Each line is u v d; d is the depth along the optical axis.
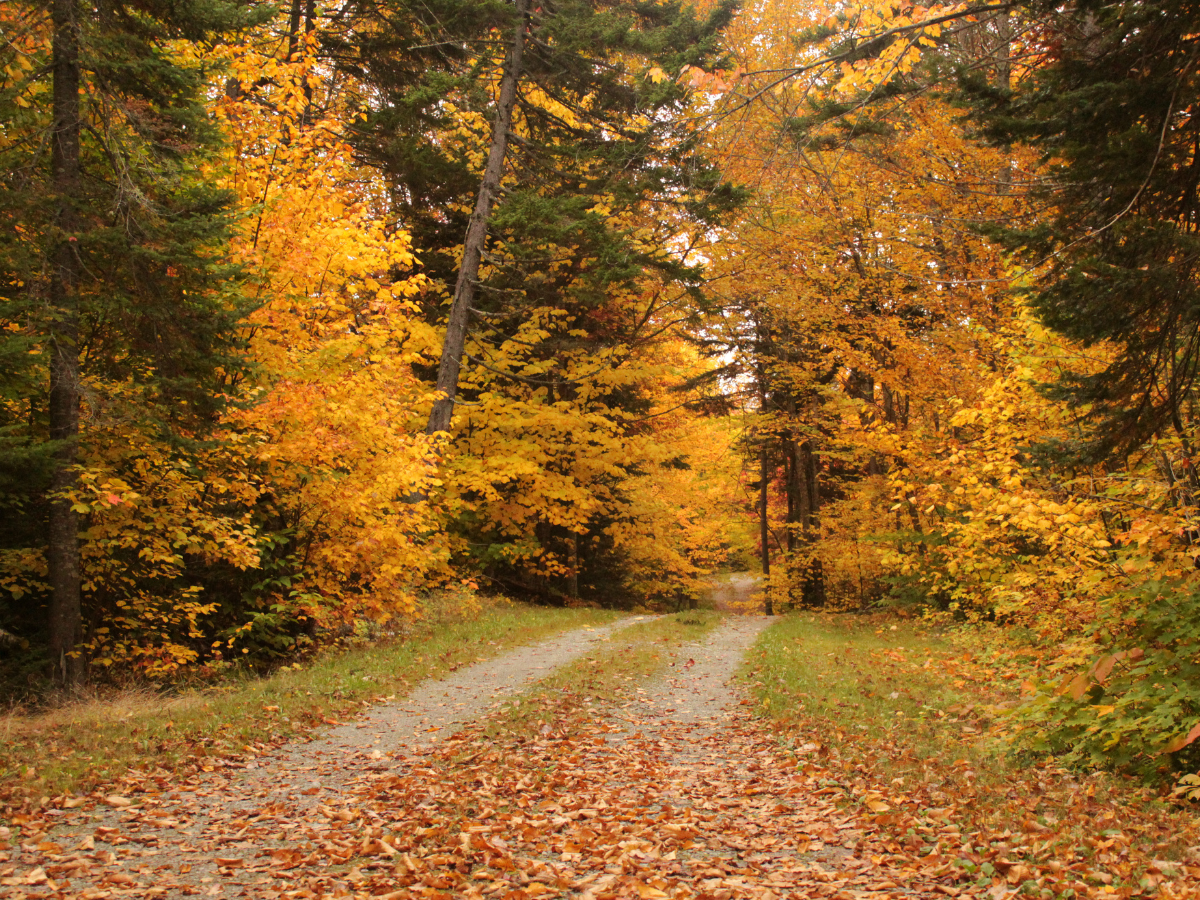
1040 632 8.91
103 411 8.46
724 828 5.22
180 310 8.77
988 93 6.28
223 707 8.42
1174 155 5.18
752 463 29.83
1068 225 5.61
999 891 3.74
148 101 9.11
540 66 17.47
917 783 5.75
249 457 10.91
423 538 17.00
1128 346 5.49
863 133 8.63
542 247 16.56
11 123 8.87
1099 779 5.55
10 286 8.91
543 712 8.63
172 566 10.29
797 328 17.91
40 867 4.31
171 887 4.23
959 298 13.07
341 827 5.29
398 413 13.30
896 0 6.88
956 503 10.87
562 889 4.22
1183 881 3.63
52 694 8.52
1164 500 7.35
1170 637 5.87
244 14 9.80
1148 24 5.13
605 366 20.59
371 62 17.95
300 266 11.64
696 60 14.86
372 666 11.12
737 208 14.70
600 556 26.78
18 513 9.63
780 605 24.31
